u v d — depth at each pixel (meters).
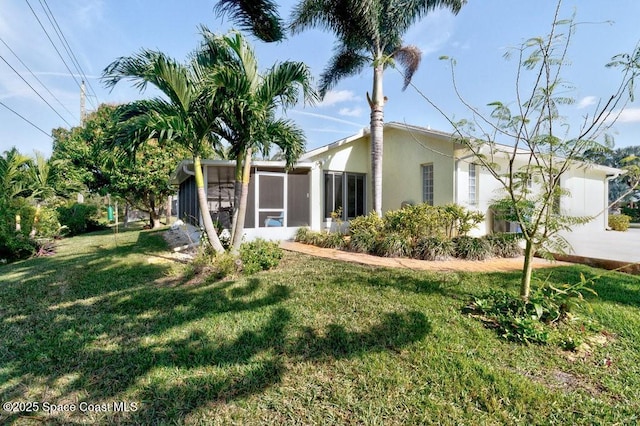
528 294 4.14
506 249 8.02
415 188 11.58
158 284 6.05
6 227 9.57
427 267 6.88
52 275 6.96
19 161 12.14
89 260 8.63
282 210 12.23
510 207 4.32
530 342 3.51
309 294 5.17
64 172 16.22
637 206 21.22
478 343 3.52
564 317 3.97
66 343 3.74
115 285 6.05
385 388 2.81
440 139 10.33
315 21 10.97
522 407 2.55
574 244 9.12
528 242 4.11
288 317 4.30
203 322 4.23
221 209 14.20
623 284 5.36
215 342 3.68
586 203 13.27
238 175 7.63
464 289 5.24
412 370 3.06
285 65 6.90
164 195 19.83
